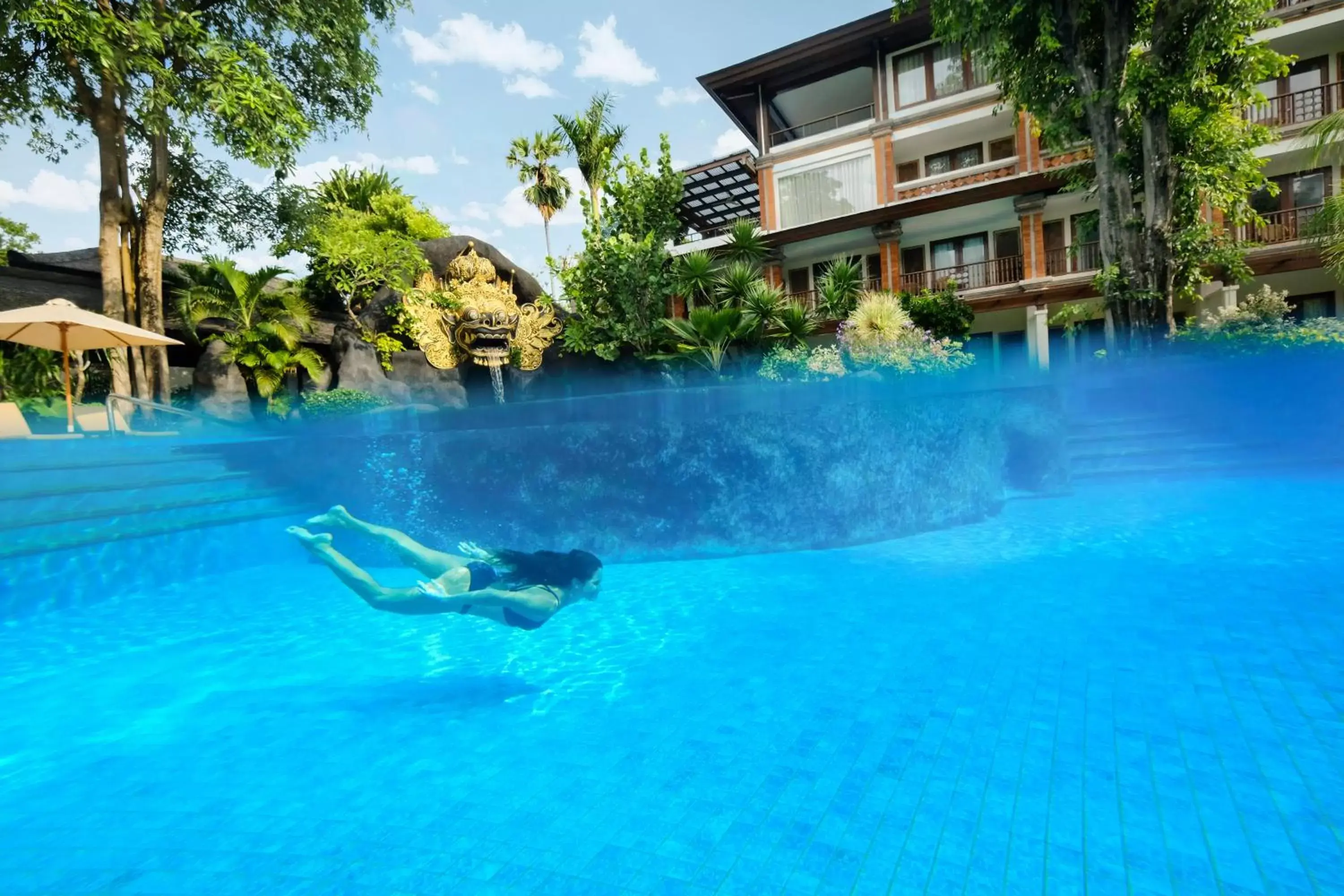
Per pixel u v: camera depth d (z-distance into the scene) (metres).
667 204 22.61
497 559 3.88
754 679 3.99
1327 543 6.49
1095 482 11.03
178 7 14.83
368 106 18.34
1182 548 6.59
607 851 2.39
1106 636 4.36
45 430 11.73
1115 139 15.08
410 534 7.75
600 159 26.64
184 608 6.16
